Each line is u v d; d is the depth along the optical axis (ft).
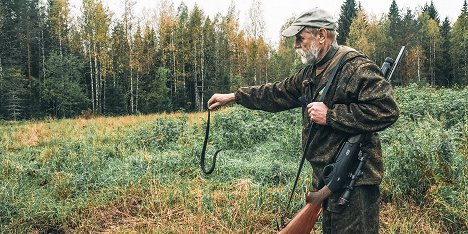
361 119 7.54
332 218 8.21
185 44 152.56
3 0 137.39
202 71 146.41
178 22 155.02
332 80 7.91
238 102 10.02
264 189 16.51
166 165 21.16
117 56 144.97
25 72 140.36
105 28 131.64
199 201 16.25
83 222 15.98
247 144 27.14
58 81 121.19
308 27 8.09
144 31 155.94
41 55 142.92
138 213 16.31
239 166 20.51
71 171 21.75
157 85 139.23
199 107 146.10
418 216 14.08
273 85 9.63
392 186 15.47
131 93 130.82
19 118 112.16
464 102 28.37
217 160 21.44
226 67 162.61
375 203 8.19
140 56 145.89
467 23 174.60
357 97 7.78
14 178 20.93
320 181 8.27
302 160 8.49
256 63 165.07
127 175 19.63
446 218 13.56
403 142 17.57
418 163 15.06
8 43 134.72
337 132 8.00
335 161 7.91
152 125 35.01
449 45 182.29
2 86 111.86
